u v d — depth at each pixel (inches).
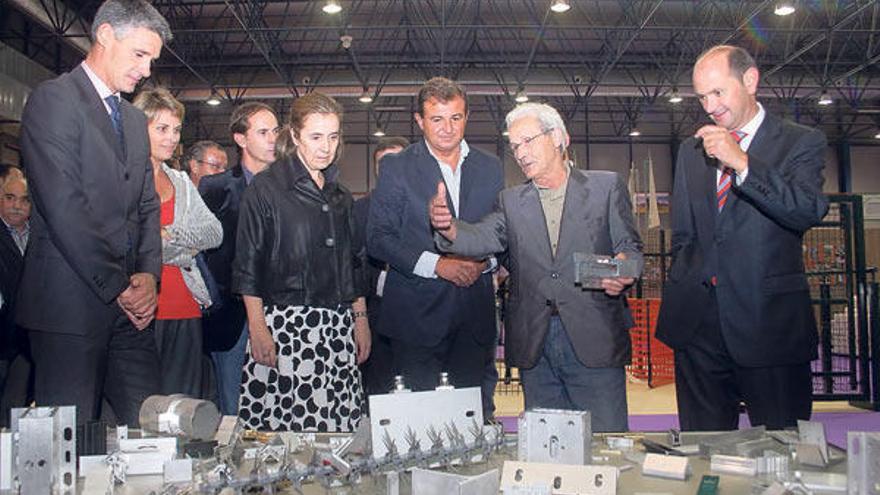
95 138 73.5
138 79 77.9
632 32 532.1
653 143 800.3
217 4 515.2
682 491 44.4
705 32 544.4
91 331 72.7
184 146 778.8
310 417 89.4
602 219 84.6
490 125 783.1
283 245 93.0
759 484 44.1
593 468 44.7
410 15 549.0
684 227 85.2
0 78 414.3
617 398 82.9
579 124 795.4
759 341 77.4
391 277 101.3
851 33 564.4
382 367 136.4
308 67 614.2
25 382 122.6
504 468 46.4
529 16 548.1
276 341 91.6
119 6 75.0
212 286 110.3
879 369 249.0
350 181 793.6
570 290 82.7
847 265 254.2
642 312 301.4
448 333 98.8
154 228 82.6
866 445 40.8
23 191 128.2
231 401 117.9
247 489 44.1
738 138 79.1
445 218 76.7
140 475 48.4
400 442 48.3
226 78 609.6
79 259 70.7
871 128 820.0
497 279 114.7
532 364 83.0
